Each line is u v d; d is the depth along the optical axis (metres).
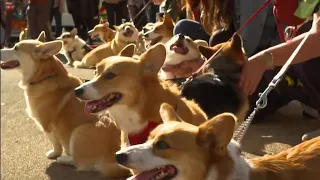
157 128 2.73
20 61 4.63
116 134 4.06
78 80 4.69
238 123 4.45
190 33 6.36
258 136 5.09
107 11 12.46
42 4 9.69
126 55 4.01
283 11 3.71
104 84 3.46
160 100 3.46
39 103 4.53
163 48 3.47
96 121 4.22
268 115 5.75
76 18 12.87
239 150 2.62
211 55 4.78
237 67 4.50
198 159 2.54
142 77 3.46
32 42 4.71
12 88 8.28
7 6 13.31
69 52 10.94
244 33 5.37
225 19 5.44
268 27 5.66
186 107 3.55
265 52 3.46
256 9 5.38
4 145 5.14
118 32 9.25
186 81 4.60
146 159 2.59
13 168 4.45
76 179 4.13
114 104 3.47
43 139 5.34
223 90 4.41
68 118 4.38
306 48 3.41
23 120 6.16
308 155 2.74
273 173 2.62
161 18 8.31
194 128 2.63
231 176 2.51
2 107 6.89
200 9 6.15
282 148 4.68
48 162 4.59
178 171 2.59
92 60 9.96
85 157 4.23
